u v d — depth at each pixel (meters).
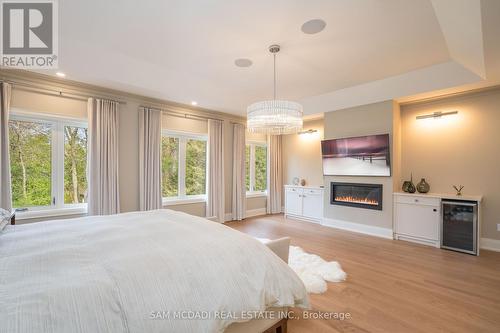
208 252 1.42
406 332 1.77
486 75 2.98
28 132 3.36
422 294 2.30
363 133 4.45
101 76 3.37
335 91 4.44
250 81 3.91
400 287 2.43
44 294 0.95
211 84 4.02
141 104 4.31
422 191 4.05
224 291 1.23
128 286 1.07
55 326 0.86
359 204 4.50
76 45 2.77
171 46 2.82
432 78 3.50
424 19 2.27
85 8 2.14
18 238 1.62
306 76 3.71
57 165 3.56
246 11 2.17
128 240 1.55
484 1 1.55
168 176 4.77
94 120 3.71
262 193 6.44
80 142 3.75
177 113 4.77
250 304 1.26
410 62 3.22
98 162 3.68
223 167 5.43
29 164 3.36
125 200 4.09
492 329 1.80
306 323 1.89
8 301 0.90
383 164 4.17
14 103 3.15
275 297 1.40
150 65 3.32
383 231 4.19
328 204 5.00
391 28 2.42
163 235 1.66
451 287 2.43
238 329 1.40
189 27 2.43
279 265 1.56
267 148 6.46
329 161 4.95
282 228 4.85
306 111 5.25
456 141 3.87
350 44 2.75
